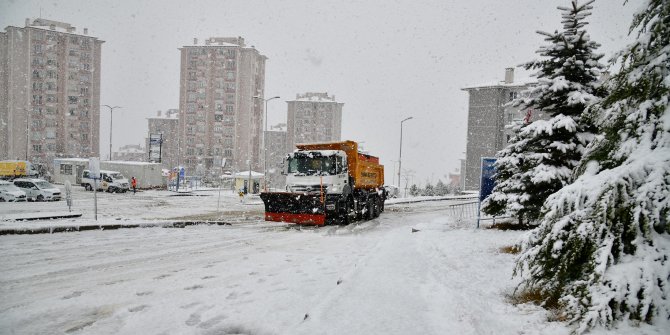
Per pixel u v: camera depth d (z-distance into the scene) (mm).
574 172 5543
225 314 5430
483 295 5695
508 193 12578
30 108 77562
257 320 5145
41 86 78188
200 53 87188
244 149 88312
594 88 11133
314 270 8156
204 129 87438
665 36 4688
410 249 9641
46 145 78812
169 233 13430
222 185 57969
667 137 4562
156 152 50688
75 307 5660
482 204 13445
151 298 6129
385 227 17156
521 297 5598
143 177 45812
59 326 4980
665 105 4578
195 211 23875
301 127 111750
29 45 77062
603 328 4184
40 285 6656
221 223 16688
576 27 11594
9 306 5641
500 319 4770
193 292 6469
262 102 95938
